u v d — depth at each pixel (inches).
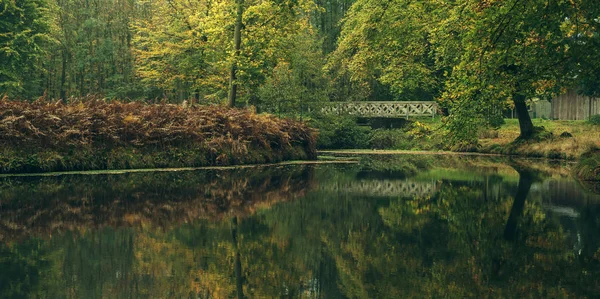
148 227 254.1
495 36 402.9
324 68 1088.8
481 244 224.2
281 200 357.1
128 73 1552.7
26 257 193.2
